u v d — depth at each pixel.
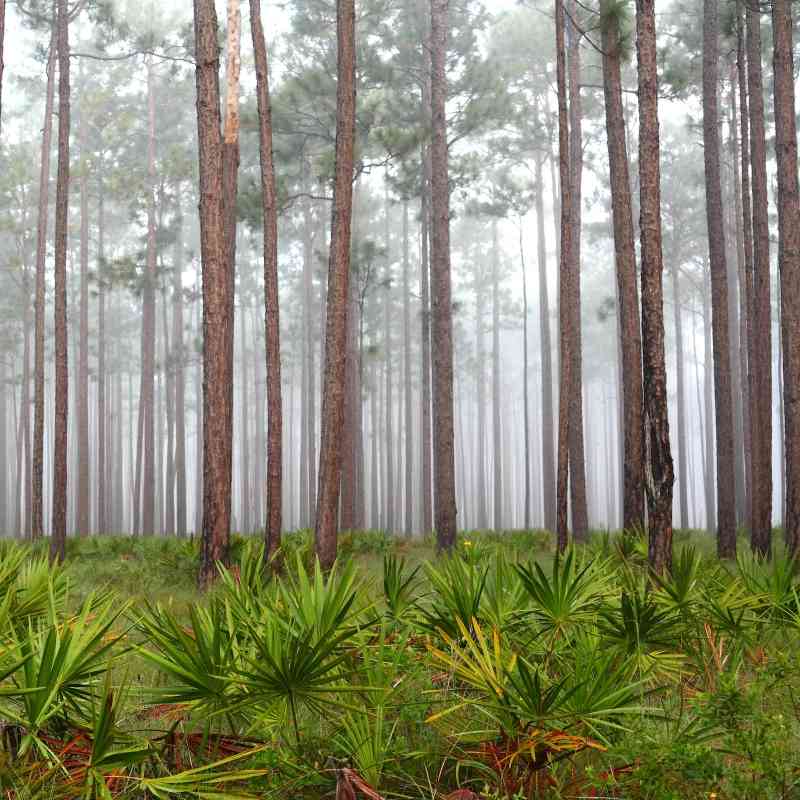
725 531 17.88
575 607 6.17
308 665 4.45
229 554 13.70
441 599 6.50
